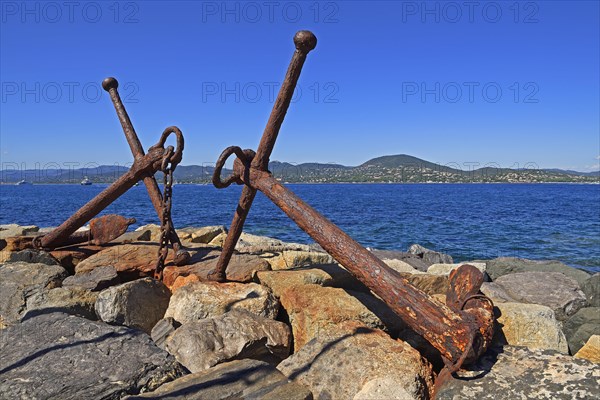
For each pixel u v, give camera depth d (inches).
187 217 1444.4
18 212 1694.1
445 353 149.9
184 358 165.8
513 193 4141.2
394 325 184.5
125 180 252.2
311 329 184.2
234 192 4655.5
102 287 232.4
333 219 1392.7
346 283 223.9
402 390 136.1
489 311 163.5
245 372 151.5
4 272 237.8
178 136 219.1
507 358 156.3
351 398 143.8
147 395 138.5
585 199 2913.4
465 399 139.8
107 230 286.7
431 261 552.4
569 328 256.1
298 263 265.3
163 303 213.9
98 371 151.9
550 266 392.2
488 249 836.0
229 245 218.4
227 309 194.5
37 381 145.8
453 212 1712.6
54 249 280.8
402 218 1430.9
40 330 178.1
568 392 136.6
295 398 142.0
